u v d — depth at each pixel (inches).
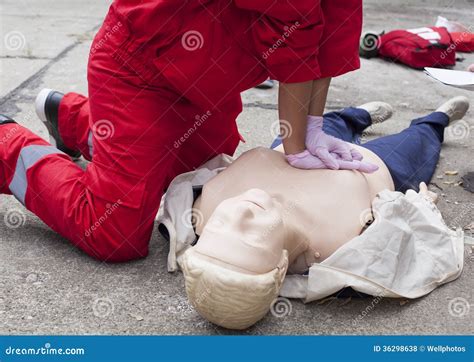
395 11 257.8
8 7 247.1
